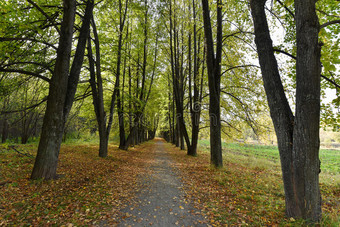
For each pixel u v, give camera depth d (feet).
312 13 10.82
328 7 17.53
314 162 10.91
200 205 15.34
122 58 46.73
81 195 16.62
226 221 12.41
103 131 38.32
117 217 12.94
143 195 17.85
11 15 19.33
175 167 33.37
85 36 24.13
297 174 11.27
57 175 21.18
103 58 40.96
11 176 19.10
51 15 23.97
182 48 54.49
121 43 46.52
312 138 10.82
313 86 10.73
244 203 15.39
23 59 25.20
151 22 54.75
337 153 77.82
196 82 47.88
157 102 90.99
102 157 37.52
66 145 51.03
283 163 12.37
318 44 10.84
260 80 31.04
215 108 30.12
